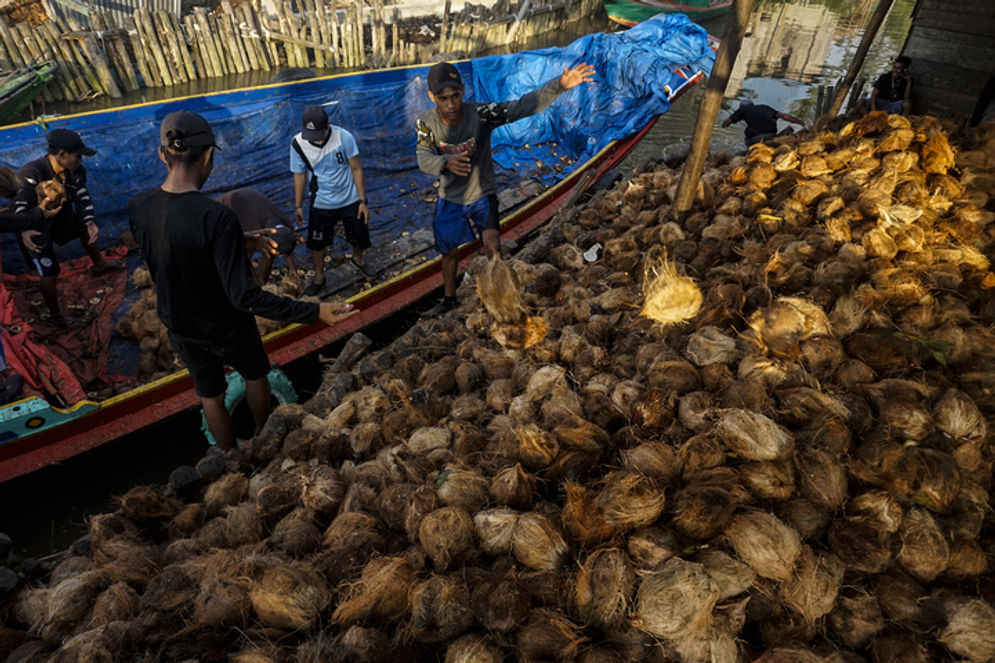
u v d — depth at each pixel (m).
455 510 2.36
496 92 9.43
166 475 4.93
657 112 8.66
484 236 4.91
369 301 5.78
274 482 2.96
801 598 2.02
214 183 7.59
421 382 3.56
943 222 4.09
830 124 6.03
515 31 16.61
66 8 13.05
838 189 4.39
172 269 3.07
